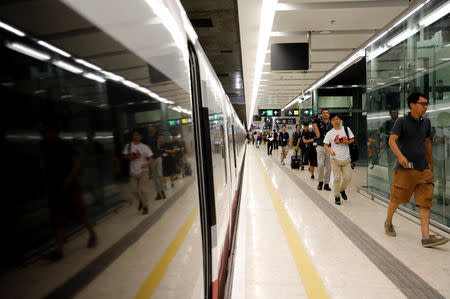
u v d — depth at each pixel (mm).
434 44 3855
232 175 4398
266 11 5555
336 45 7641
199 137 1743
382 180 5301
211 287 1780
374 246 3213
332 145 4910
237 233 3629
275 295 2342
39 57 438
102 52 595
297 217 4301
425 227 3135
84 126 517
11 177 373
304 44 6691
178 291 922
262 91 15484
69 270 450
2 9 397
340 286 2453
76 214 476
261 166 11109
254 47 7711
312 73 10906
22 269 377
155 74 869
